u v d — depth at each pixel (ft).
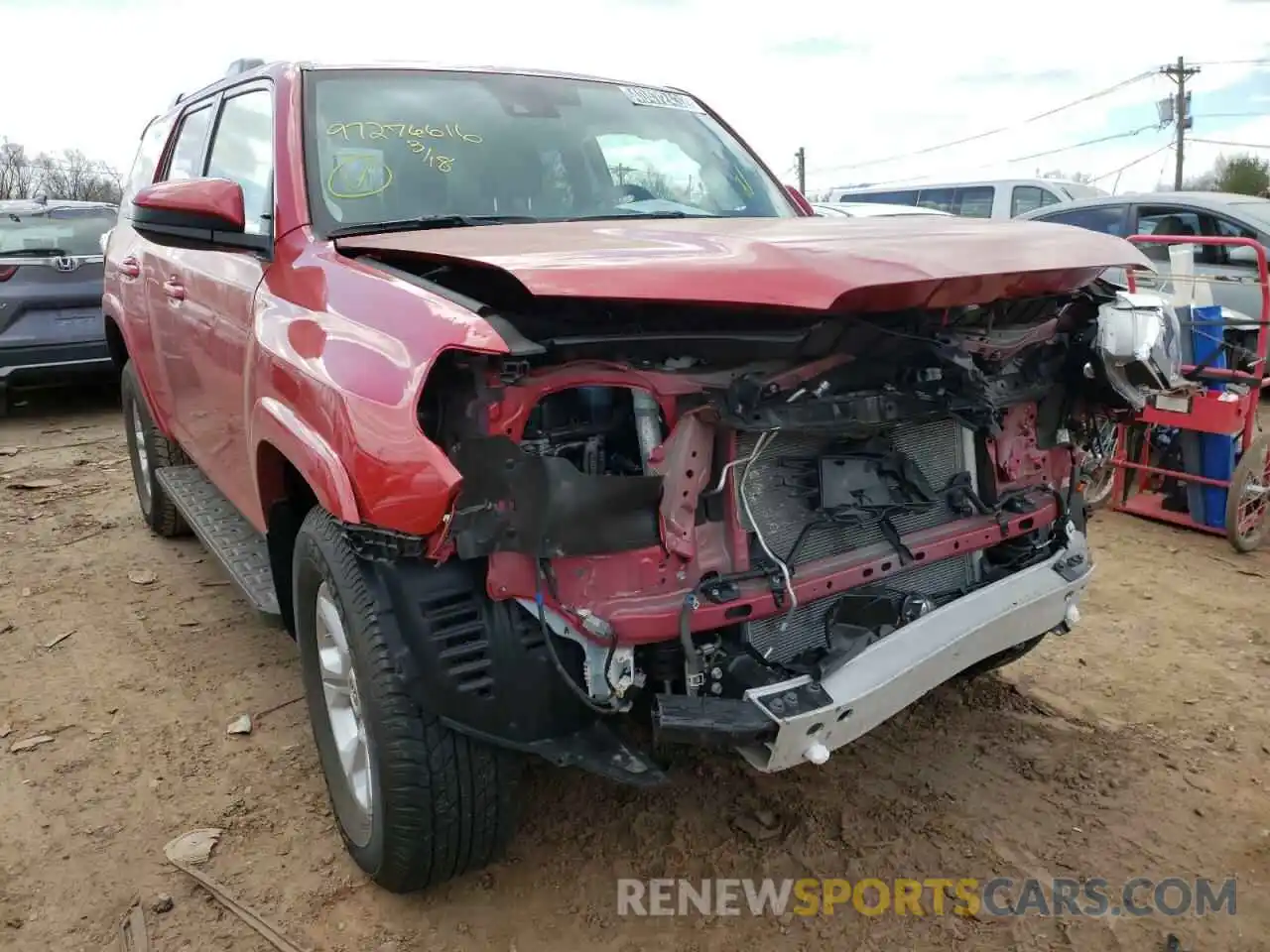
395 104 11.30
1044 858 9.41
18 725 11.64
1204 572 16.78
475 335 6.85
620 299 7.08
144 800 10.24
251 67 13.26
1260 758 11.05
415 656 7.43
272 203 10.29
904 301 7.57
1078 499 10.70
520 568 7.29
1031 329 9.25
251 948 8.29
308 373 8.05
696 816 10.01
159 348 14.33
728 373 7.64
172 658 13.33
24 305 26.91
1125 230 33.30
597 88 13.02
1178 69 120.88
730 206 12.53
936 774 10.75
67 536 18.38
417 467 6.89
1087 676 13.00
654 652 7.76
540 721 7.59
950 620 8.61
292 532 9.87
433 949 8.30
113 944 8.33
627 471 7.76
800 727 7.39
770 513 8.24
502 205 10.87
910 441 9.09
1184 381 10.14
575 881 9.10
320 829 9.80
